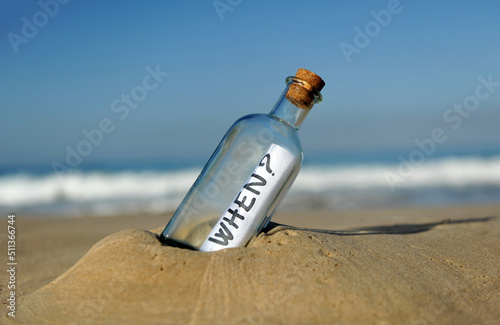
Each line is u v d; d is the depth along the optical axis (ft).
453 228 2.91
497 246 2.39
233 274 1.68
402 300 1.67
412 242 2.25
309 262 1.73
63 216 7.26
